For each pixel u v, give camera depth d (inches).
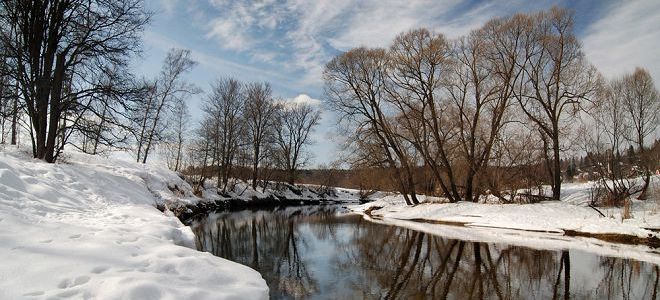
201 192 1242.6
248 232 758.5
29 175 415.8
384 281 419.5
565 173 1581.0
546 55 917.2
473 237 690.8
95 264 214.8
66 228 272.5
